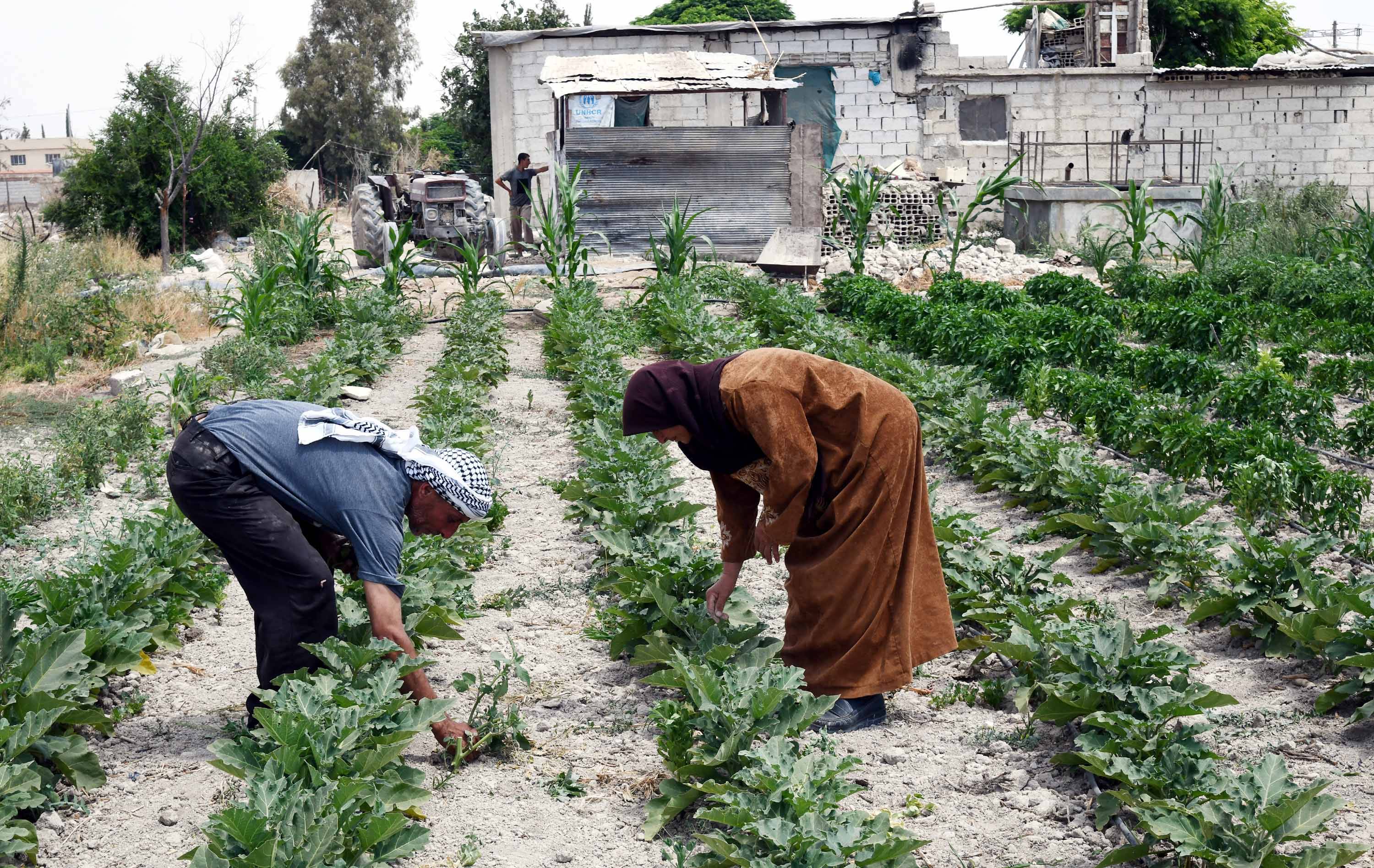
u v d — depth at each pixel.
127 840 3.92
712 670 4.19
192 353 14.07
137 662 4.77
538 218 21.61
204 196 31.53
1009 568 5.60
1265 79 27.69
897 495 4.33
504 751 4.51
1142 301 16.33
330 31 66.94
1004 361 11.13
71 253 19.06
